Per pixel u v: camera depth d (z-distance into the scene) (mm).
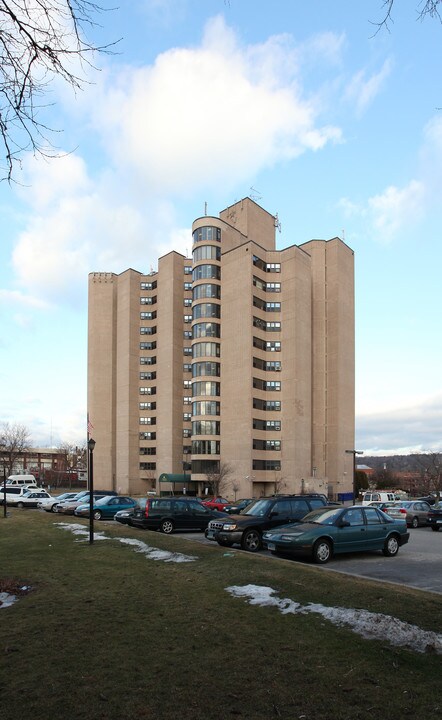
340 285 75875
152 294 84562
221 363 70438
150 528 20781
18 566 11539
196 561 12141
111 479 82250
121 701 4723
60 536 17406
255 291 69250
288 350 69062
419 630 6457
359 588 8719
